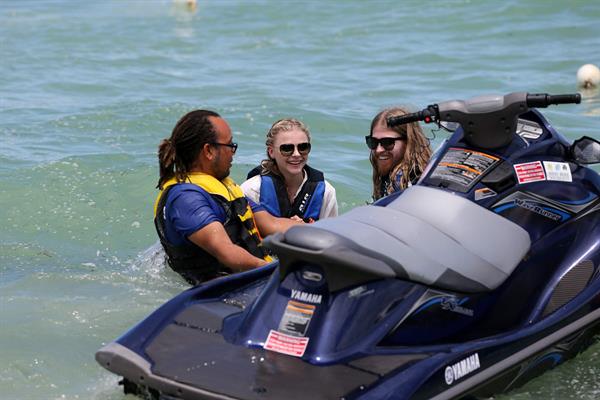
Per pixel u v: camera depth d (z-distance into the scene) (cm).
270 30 3325
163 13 3781
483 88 2356
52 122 2070
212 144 1148
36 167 1698
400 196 927
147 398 836
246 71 2673
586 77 2308
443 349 819
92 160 1748
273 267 988
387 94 2317
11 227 1448
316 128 1995
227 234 1133
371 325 812
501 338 862
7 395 884
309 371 777
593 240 991
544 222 972
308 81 2500
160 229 1166
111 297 1153
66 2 4222
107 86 2494
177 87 2467
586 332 965
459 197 912
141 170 1686
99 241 1409
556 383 905
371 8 3553
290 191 1276
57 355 974
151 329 847
